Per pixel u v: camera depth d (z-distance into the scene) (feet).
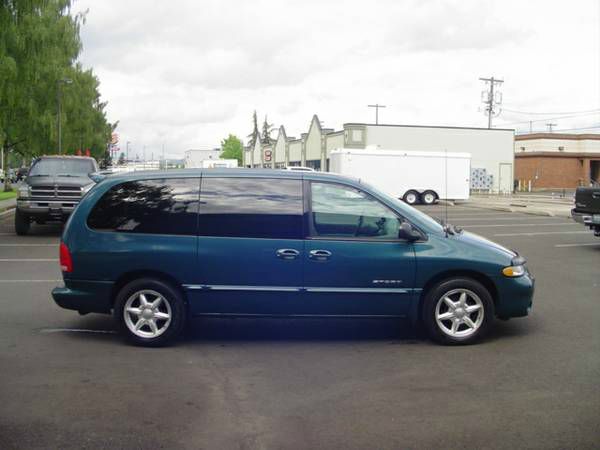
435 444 13.75
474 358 20.13
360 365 19.43
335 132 179.11
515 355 20.44
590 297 29.91
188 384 17.63
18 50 72.69
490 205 107.34
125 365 19.34
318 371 18.84
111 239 21.33
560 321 25.05
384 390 17.19
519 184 192.24
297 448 13.53
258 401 16.34
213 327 24.07
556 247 50.16
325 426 14.71
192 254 21.07
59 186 55.11
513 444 13.74
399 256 21.24
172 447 13.56
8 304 27.94
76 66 143.54
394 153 112.06
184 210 21.36
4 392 16.90
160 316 21.29
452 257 21.30
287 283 21.17
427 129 168.66
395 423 14.89
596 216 45.44
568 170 208.54
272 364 19.53
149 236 21.26
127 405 15.99
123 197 21.63
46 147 124.98
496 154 172.76
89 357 20.16
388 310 21.43
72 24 109.70
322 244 21.12
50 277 35.14
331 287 21.18
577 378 18.13
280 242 21.12
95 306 21.50
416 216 21.89
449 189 114.32
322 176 21.88
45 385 17.47
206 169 22.07
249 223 21.26
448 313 21.52
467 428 14.60
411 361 19.81
